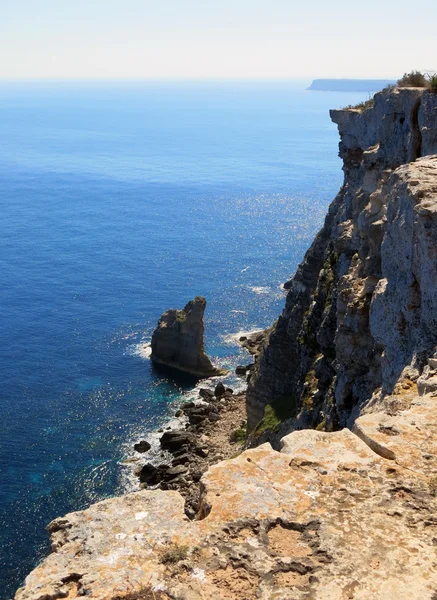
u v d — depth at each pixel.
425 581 7.96
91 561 8.12
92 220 194.25
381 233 28.61
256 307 118.25
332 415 30.72
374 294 23.39
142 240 169.25
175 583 7.81
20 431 75.56
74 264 144.50
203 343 93.94
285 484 9.72
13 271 138.00
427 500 9.46
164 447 71.94
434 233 18.45
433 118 29.41
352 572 8.09
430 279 18.61
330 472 10.07
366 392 27.45
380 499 9.45
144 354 97.25
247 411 62.47
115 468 68.19
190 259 150.12
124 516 8.96
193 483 62.00
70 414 79.88
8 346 98.69
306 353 47.00
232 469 9.98
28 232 176.00
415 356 18.58
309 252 56.16
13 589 51.25
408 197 20.64
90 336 103.56
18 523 59.34
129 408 81.94
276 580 7.98
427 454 10.60
